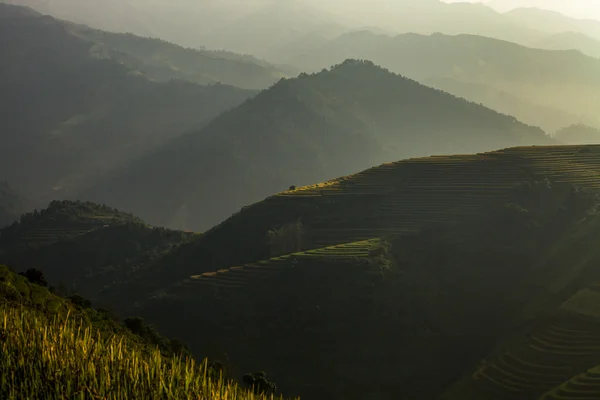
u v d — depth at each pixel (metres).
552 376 66.75
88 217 180.75
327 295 87.06
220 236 123.69
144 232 159.50
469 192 111.62
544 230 95.88
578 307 75.75
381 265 90.12
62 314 33.88
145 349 38.50
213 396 21.92
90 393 19.50
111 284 130.62
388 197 116.69
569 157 118.75
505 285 88.00
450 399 68.56
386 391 73.56
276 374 76.12
